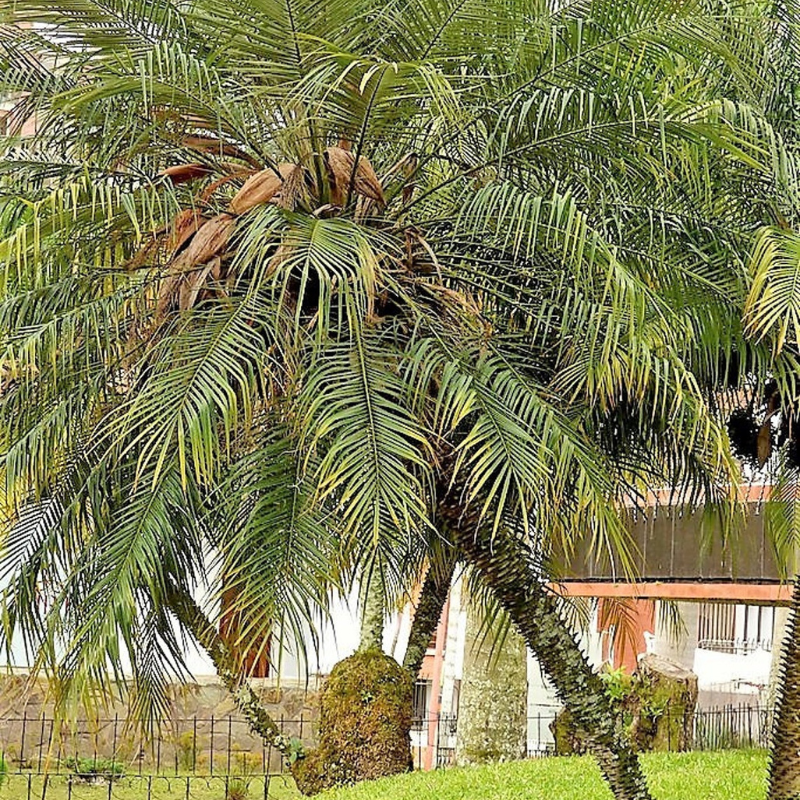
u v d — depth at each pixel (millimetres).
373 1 6688
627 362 6281
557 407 6887
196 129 7168
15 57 7551
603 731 7352
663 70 7508
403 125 6801
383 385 5875
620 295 6188
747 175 7719
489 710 14570
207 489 6684
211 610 6336
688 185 7484
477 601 9773
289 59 6430
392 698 11648
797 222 7996
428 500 6875
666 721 13945
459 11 6652
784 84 8633
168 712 8617
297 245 5855
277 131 6715
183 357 5855
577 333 6523
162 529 6277
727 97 8344
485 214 6660
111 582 6051
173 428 5520
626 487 8602
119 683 6812
